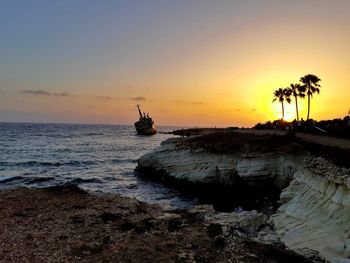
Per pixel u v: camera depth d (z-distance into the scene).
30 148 103.81
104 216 24.61
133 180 52.59
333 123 61.84
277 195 37.38
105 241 19.69
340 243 18.05
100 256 17.66
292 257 17.30
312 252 18.19
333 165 23.44
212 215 24.88
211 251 18.14
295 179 30.64
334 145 33.16
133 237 20.39
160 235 20.67
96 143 137.00
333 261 16.70
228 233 20.78
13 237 20.42
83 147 115.31
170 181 48.72
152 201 38.72
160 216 24.47
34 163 70.31
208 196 41.94
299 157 34.88
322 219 21.41
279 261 16.97
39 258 17.45
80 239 20.16
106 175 57.06
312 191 25.31
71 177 53.88
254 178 38.22
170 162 49.84
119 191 44.22
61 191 33.50
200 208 27.05
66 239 20.14
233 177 41.38
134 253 17.97
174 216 24.33
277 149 38.12
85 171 61.91
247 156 39.41
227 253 17.89
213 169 42.97
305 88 79.94
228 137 51.16
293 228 22.31
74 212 26.00
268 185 38.41
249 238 20.36
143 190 45.09
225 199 40.44
